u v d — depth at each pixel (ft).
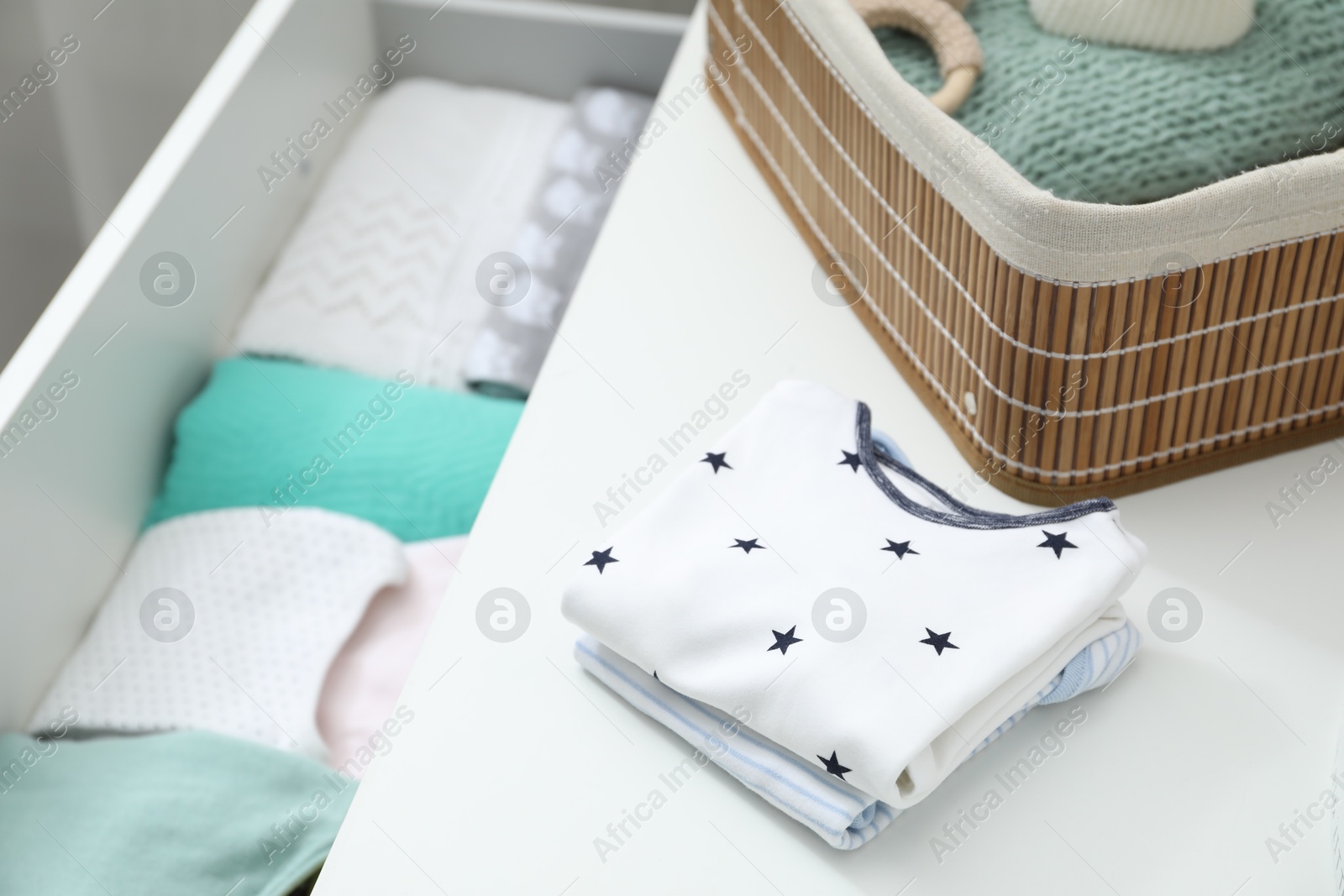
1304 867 1.90
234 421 3.49
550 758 2.07
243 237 3.85
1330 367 2.39
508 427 3.54
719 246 3.05
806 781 1.92
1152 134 2.36
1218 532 2.37
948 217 2.30
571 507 2.48
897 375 2.72
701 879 1.91
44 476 2.99
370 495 3.43
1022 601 1.98
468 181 4.25
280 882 2.60
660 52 4.44
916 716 1.83
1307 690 2.12
